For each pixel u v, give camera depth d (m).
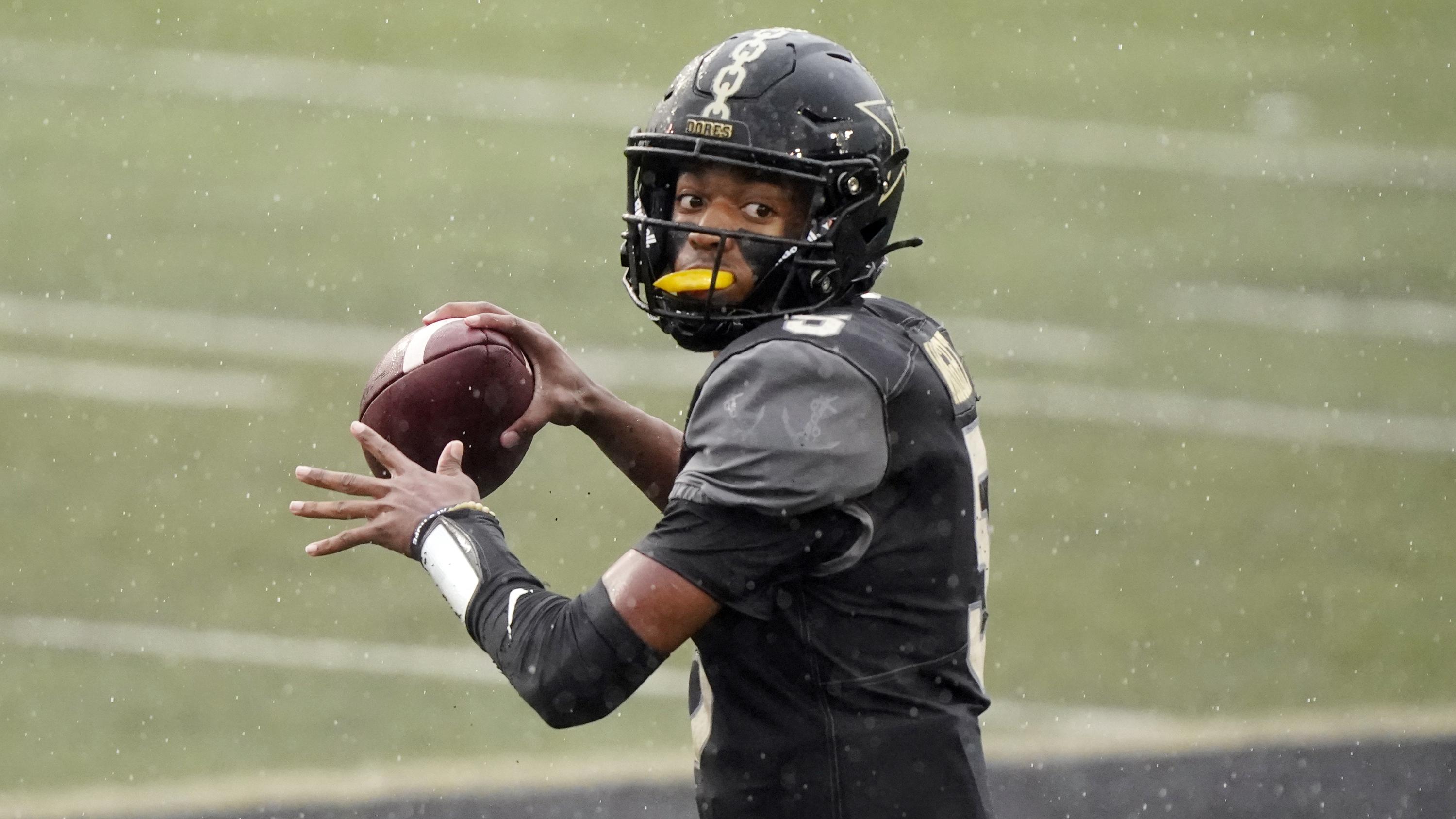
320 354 36.38
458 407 11.50
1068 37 61.25
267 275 40.94
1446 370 37.44
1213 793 20.80
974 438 10.50
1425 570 27.69
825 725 9.98
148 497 29.06
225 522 28.23
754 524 9.56
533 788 20.78
